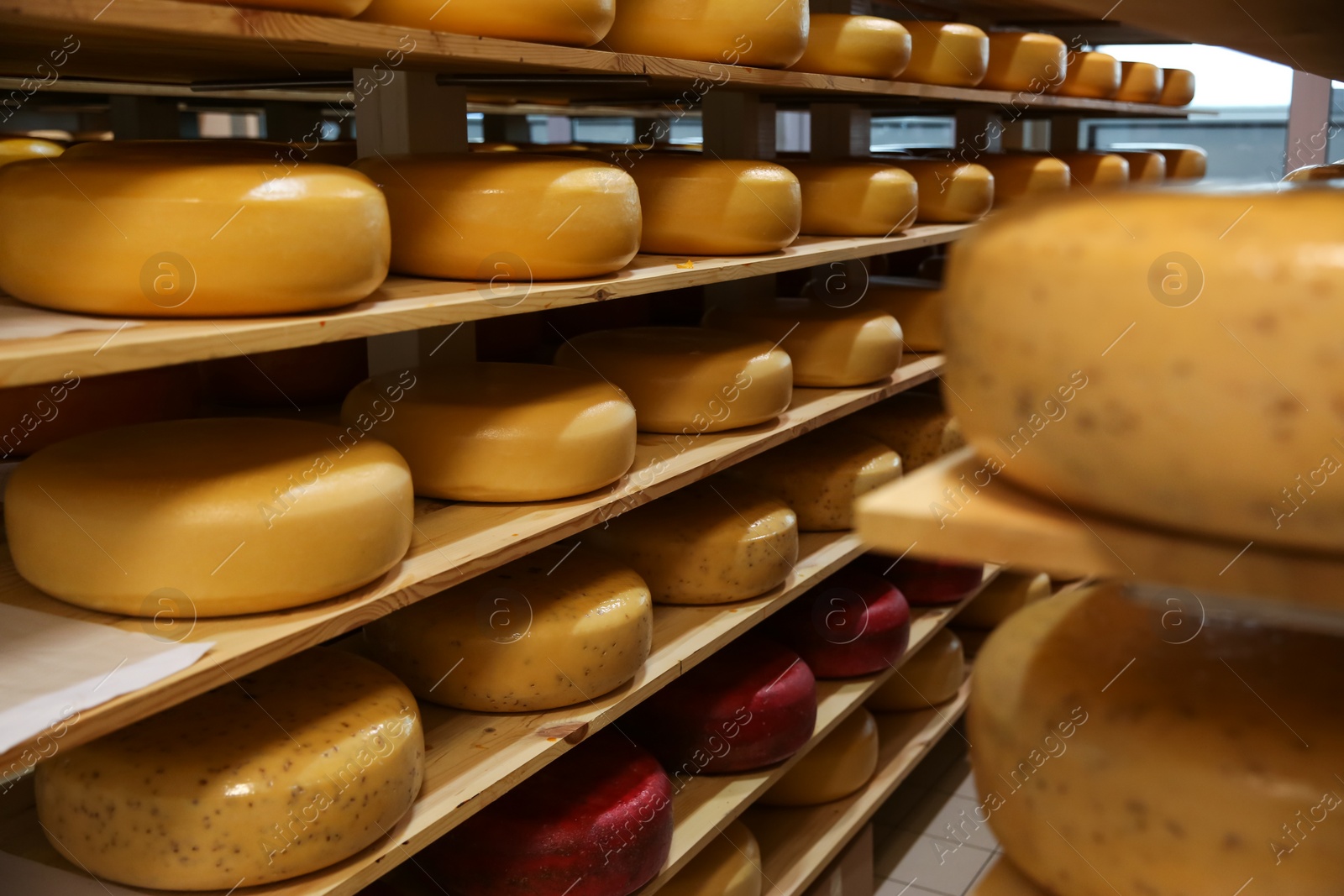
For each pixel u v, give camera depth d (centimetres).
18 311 120
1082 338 49
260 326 114
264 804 120
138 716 101
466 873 164
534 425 161
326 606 125
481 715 167
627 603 173
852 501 263
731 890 202
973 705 70
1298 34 104
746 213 200
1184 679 60
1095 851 59
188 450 132
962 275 57
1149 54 509
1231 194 50
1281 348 44
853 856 249
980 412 56
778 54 200
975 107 373
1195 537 49
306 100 304
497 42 141
